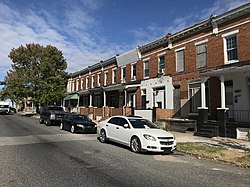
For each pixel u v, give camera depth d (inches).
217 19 684.7
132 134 428.1
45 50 1585.9
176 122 741.9
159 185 235.8
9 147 427.2
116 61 1205.7
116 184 234.2
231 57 658.8
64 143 488.4
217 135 603.8
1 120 1144.2
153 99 931.3
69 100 1740.9
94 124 698.2
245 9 613.3
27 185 226.2
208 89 709.3
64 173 269.0
